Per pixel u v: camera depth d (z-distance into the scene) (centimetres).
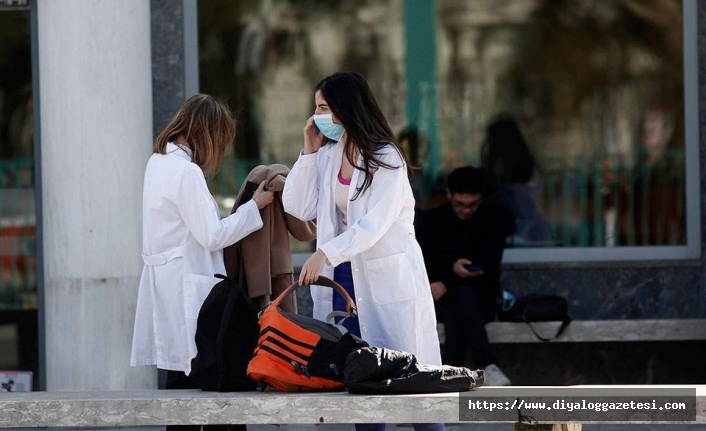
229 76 2869
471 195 2678
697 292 2811
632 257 2866
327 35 2892
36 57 2808
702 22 2827
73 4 2467
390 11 2905
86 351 2486
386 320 1783
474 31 2912
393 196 1738
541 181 2911
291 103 2881
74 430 2603
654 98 2873
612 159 2895
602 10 2889
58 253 2511
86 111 2472
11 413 1661
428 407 1608
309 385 1675
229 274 1930
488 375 2547
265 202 1886
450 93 2917
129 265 2488
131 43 2492
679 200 2864
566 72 2905
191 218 1797
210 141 1864
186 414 1641
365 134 1739
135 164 2494
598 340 2688
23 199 2883
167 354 1834
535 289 2838
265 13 2875
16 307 2873
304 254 2828
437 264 2680
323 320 1848
